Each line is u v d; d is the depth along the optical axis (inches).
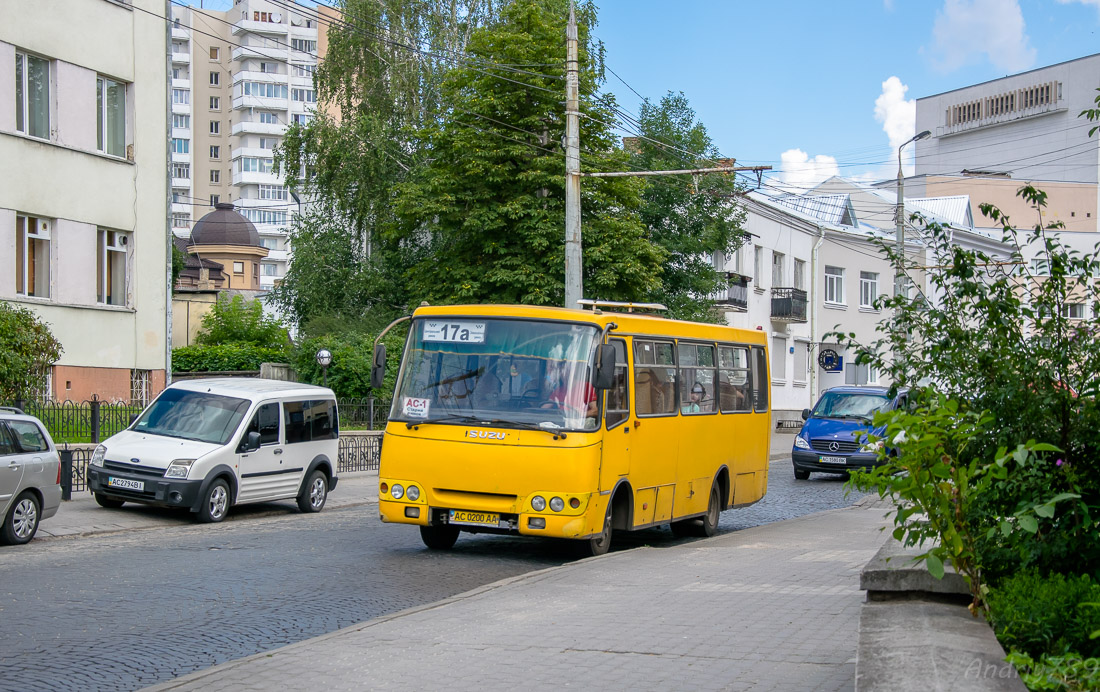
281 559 506.3
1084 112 342.3
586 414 501.7
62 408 828.6
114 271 1088.8
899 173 1432.1
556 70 1332.4
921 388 310.2
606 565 467.8
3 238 962.7
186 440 683.4
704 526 652.1
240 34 4970.5
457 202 1350.9
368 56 1706.4
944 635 218.8
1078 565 278.1
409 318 542.0
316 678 268.2
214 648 320.2
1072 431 295.4
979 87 3489.2
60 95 1018.1
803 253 2095.2
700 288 1557.6
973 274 329.7
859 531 610.5
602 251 1282.0
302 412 757.9
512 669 273.3
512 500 497.7
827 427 1066.1
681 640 302.7
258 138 4968.0
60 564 477.1
